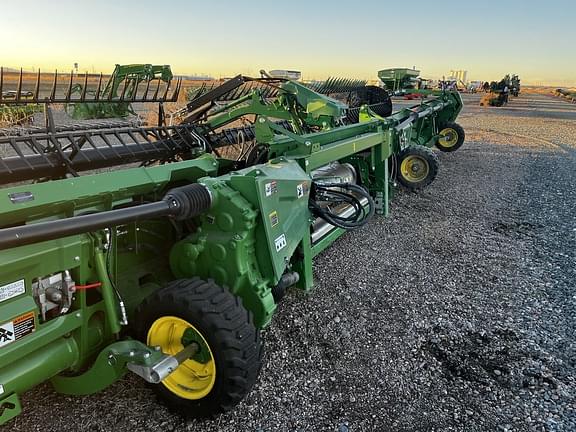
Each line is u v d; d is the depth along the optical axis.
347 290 3.93
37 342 1.98
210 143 4.35
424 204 6.71
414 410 2.53
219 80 5.71
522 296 3.89
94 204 2.30
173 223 2.79
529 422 2.44
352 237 5.21
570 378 2.82
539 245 5.13
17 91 3.28
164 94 4.48
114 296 2.32
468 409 2.54
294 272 3.17
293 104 4.46
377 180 5.58
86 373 2.26
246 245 2.45
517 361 2.98
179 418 2.40
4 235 1.53
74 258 2.07
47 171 2.89
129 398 2.54
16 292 1.88
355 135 4.81
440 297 3.85
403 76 11.45
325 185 3.31
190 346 2.23
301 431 2.35
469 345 3.16
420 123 9.38
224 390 2.20
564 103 42.81
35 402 2.48
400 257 4.69
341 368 2.88
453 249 4.95
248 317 2.26
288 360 2.95
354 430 2.37
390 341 3.19
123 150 3.42
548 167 10.01
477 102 37.56
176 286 2.28
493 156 11.29
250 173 2.54
